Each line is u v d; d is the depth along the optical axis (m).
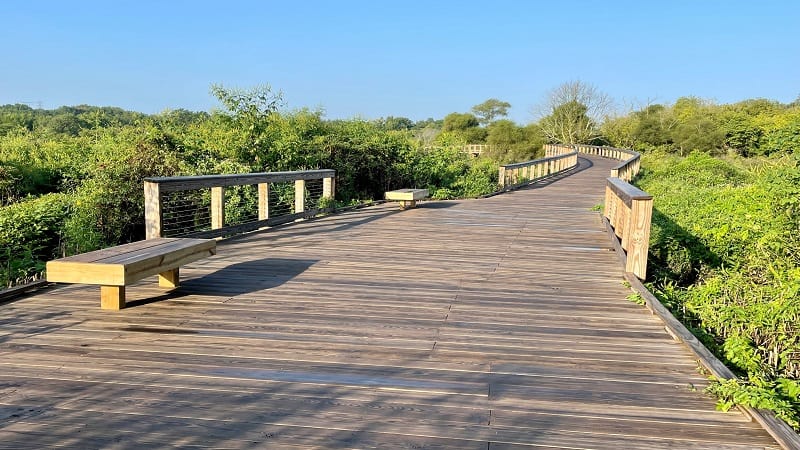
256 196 11.12
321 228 8.59
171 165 10.21
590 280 5.41
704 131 39.78
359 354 3.37
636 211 5.39
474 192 18.42
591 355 3.41
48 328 3.71
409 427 2.49
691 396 2.85
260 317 4.04
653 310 4.31
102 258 4.07
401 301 4.55
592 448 2.34
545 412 2.65
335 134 15.89
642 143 44.75
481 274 5.60
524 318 4.15
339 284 5.07
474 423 2.54
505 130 48.00
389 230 8.47
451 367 3.19
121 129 12.38
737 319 5.48
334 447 2.32
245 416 2.56
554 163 22.66
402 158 18.11
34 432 2.38
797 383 3.72
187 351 3.35
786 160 15.16
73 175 13.09
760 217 8.12
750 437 2.44
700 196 11.76
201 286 4.90
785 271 6.58
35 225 7.83
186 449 2.28
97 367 3.08
